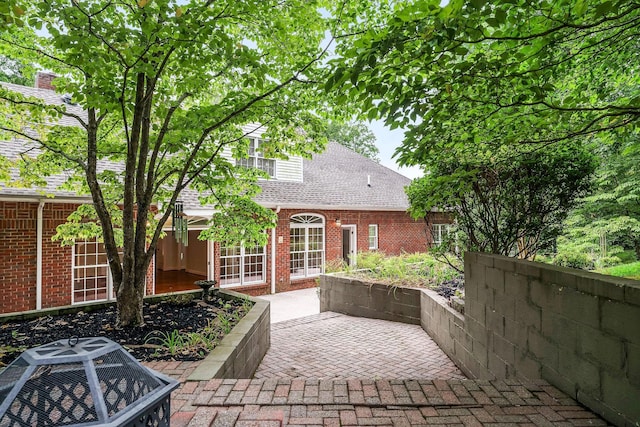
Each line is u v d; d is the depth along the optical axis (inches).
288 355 221.8
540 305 118.9
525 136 155.0
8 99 185.3
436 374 188.5
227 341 156.6
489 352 155.5
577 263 261.9
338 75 106.1
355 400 103.1
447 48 102.1
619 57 165.0
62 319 207.6
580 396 100.1
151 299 250.2
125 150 227.9
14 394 49.8
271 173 539.8
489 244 209.5
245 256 469.1
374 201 601.9
